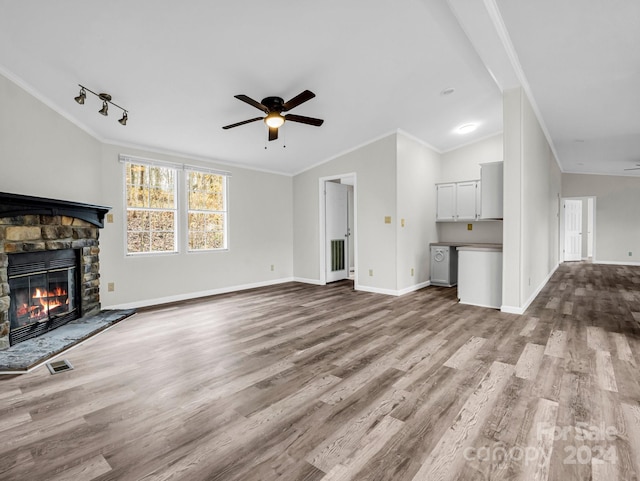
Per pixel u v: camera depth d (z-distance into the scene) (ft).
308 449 5.20
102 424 5.93
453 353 9.04
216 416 6.16
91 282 12.75
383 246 17.31
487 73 12.12
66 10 7.22
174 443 5.39
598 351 9.01
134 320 12.64
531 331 10.80
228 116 12.85
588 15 8.39
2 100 9.20
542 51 10.25
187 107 11.91
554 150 22.70
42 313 10.71
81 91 9.91
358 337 10.50
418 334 10.68
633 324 11.48
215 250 17.70
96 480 4.58
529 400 6.55
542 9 8.22
